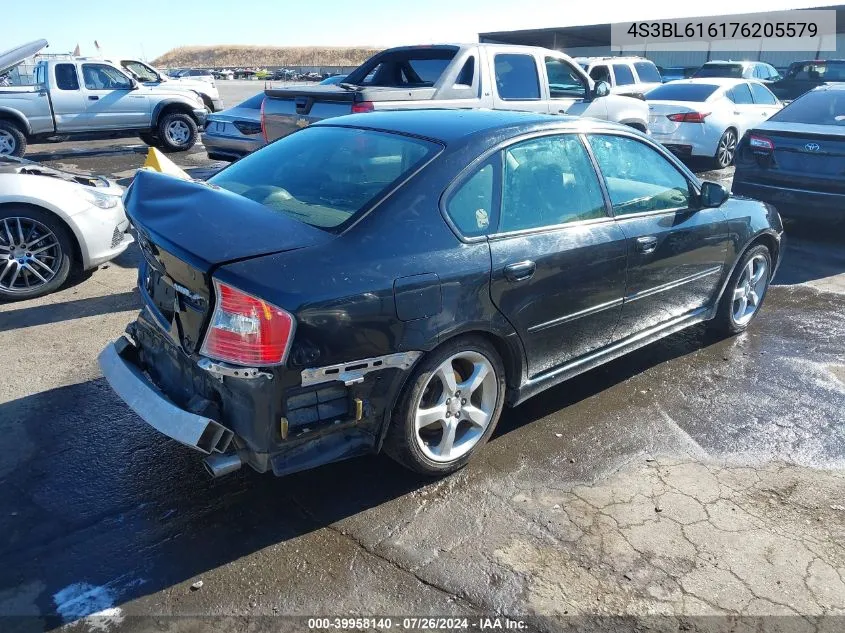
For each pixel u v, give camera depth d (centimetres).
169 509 301
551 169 355
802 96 804
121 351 332
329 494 314
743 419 393
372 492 316
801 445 367
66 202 543
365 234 283
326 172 331
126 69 1401
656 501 315
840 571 275
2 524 287
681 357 478
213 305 258
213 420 264
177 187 312
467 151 321
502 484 325
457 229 306
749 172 773
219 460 271
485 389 334
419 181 304
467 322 304
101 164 1277
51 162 1295
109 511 298
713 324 504
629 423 386
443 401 315
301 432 271
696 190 440
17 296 538
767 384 439
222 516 297
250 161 378
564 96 871
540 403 407
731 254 470
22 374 418
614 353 400
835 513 311
